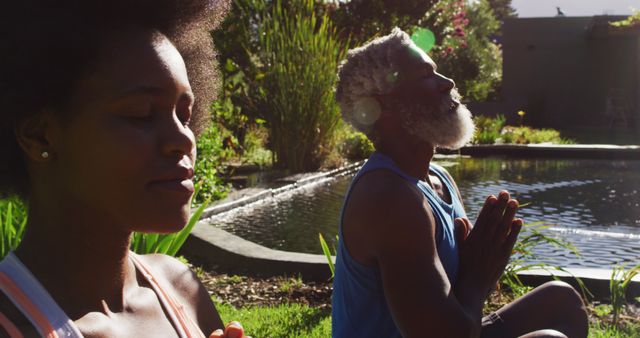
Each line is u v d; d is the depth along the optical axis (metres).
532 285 4.27
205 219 7.36
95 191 0.74
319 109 11.02
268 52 11.05
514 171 12.41
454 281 1.86
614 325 3.58
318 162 11.24
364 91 1.95
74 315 0.76
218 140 8.55
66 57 0.72
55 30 0.72
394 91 1.92
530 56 25.00
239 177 10.31
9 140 0.78
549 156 15.12
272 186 9.41
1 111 0.74
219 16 0.99
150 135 0.74
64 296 0.77
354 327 1.94
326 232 6.76
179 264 1.05
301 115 10.98
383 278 1.80
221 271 4.92
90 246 0.77
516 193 9.51
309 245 6.23
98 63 0.73
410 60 1.92
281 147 11.15
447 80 1.94
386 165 1.89
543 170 12.59
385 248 1.79
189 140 0.75
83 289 0.78
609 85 24.36
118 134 0.73
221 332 0.86
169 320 0.90
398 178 1.86
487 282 1.86
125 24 0.76
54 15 0.74
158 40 0.77
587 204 8.52
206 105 1.08
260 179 10.07
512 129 19.23
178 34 0.93
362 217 1.83
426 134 1.92
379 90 1.93
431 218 1.83
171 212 0.75
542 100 24.47
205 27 0.98
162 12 0.84
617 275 4.13
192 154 0.78
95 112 0.73
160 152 0.74
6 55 0.73
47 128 0.75
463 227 1.96
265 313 3.81
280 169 11.09
